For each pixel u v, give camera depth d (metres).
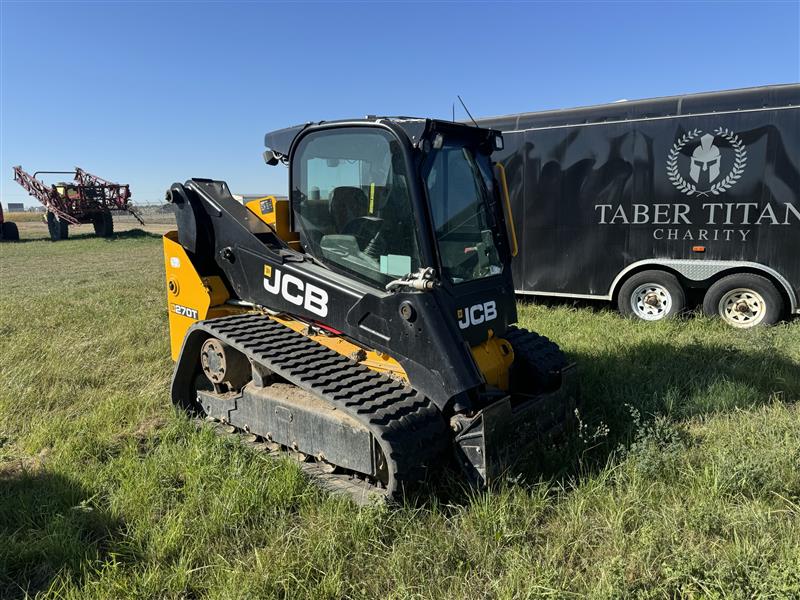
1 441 4.23
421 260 3.31
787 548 2.69
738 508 3.09
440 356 3.17
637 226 7.63
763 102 6.74
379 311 3.41
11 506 3.22
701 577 2.56
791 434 3.89
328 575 2.66
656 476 3.41
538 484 3.32
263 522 3.07
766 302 7.00
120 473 3.54
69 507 3.22
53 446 4.12
